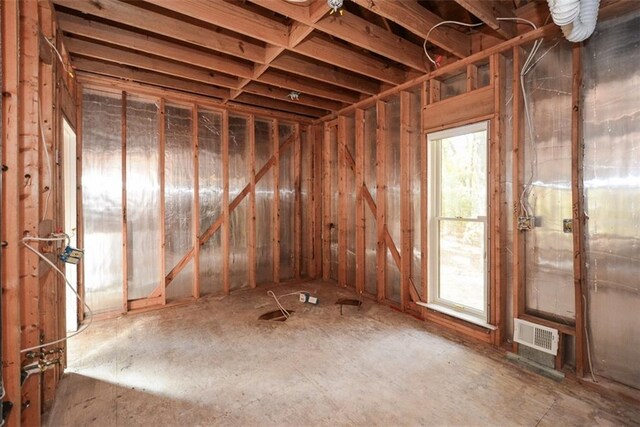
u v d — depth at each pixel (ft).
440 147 10.55
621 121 6.72
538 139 8.11
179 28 8.50
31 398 5.42
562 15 5.42
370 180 13.83
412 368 7.71
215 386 7.02
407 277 11.65
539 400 6.45
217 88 12.87
